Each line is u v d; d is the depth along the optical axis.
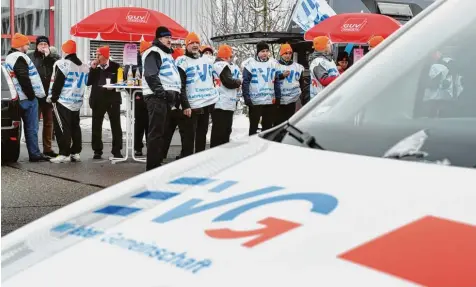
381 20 10.70
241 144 1.86
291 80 10.35
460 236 1.02
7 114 8.72
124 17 10.62
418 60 1.94
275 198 1.31
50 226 1.47
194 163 1.74
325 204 1.22
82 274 1.14
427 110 1.77
